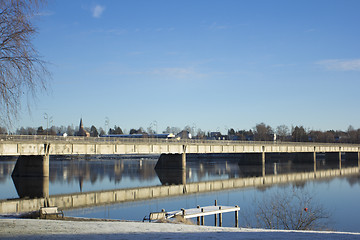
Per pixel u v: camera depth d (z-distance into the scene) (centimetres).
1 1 1966
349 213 4578
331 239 1991
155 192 6241
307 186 7150
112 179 8244
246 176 9162
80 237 1827
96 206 4812
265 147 12381
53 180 7931
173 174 9425
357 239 2027
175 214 3703
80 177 8612
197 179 8475
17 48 2002
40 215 3469
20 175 7469
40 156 7206
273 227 3734
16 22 2002
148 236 1958
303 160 14950
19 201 5053
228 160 17162
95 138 7981
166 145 9294
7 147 6328
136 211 4488
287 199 5431
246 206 4884
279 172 10381
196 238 1930
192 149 10094
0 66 1961
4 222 2391
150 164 13488
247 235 2148
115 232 2097
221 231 2411
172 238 1902
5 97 1955
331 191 6444
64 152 7231
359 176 9169
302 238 2027
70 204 4941
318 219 4216
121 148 8238
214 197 5703
